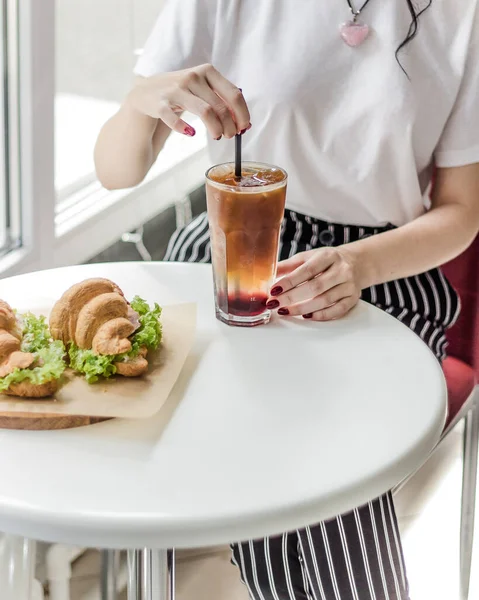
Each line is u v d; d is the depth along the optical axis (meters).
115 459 0.80
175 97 1.12
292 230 1.45
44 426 0.84
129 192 2.03
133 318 0.96
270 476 0.78
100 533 0.72
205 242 1.49
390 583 1.15
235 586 1.67
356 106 1.37
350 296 1.12
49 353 0.88
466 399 1.47
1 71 1.56
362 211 1.44
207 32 1.43
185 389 0.92
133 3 2.02
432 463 1.99
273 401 0.90
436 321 1.41
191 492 0.76
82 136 1.95
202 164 2.38
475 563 1.75
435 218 1.36
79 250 1.87
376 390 0.94
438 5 1.36
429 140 1.39
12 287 1.13
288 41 1.39
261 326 1.07
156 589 0.97
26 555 1.41
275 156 1.43
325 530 1.13
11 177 1.64
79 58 1.88
